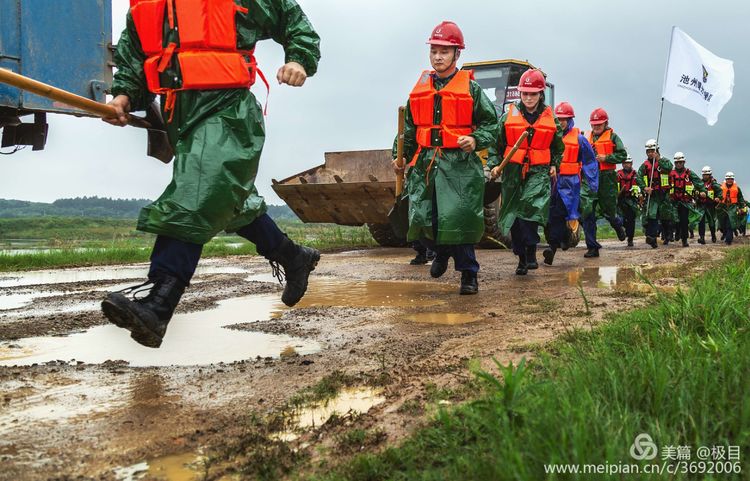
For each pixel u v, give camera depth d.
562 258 10.45
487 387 2.58
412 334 4.04
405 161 6.18
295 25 3.26
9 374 3.15
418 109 5.76
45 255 10.47
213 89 3.08
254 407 2.64
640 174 14.12
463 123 5.66
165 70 3.14
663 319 3.25
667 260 9.25
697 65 11.76
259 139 3.15
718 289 4.09
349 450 2.12
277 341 3.94
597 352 2.70
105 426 2.42
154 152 4.07
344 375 3.03
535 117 7.53
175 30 3.10
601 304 4.77
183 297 5.84
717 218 18.72
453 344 3.64
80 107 3.08
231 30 3.09
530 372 2.60
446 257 6.35
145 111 3.75
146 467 2.06
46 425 2.43
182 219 2.90
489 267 8.68
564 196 8.77
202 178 2.95
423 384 2.80
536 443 1.74
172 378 3.09
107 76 7.17
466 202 5.67
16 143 6.85
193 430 2.37
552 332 3.76
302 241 13.88
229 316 4.83
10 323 4.59
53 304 5.66
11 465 2.06
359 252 12.17
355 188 11.12
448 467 1.81
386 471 1.89
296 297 3.70
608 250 12.67
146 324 2.84
